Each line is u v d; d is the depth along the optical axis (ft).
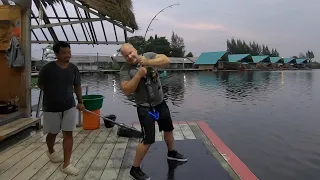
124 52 9.45
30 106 17.51
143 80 9.70
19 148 13.37
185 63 246.88
